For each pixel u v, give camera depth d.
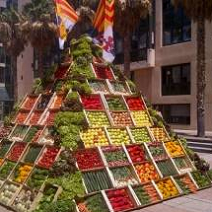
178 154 12.36
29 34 37.56
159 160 11.49
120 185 10.02
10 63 56.94
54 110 11.57
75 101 11.00
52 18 35.53
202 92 24.11
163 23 33.59
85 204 9.16
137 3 26.44
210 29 28.98
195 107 30.36
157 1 33.94
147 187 10.45
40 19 35.78
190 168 12.30
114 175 10.20
